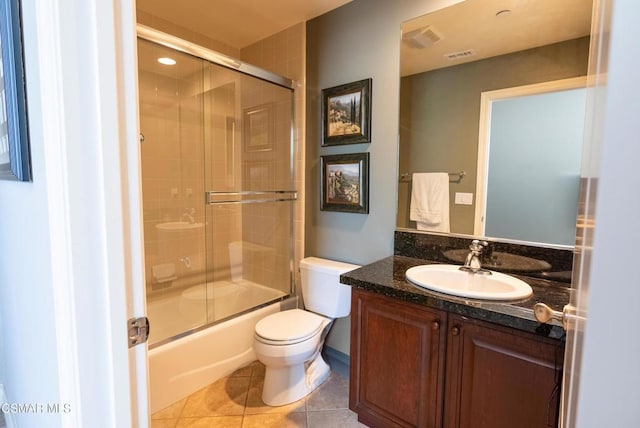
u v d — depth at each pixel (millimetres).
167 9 2098
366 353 1533
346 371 2115
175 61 2100
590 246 342
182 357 1808
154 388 1689
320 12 2135
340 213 2180
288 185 2426
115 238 600
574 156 1383
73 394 592
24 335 1025
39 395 890
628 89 282
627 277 292
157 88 2166
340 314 2006
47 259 690
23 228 910
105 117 572
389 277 1514
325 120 2174
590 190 379
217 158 2533
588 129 517
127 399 638
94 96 559
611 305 301
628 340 295
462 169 1680
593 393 317
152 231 2250
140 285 653
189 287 2443
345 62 2076
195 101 2355
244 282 2689
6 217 1140
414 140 1826
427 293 1306
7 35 732
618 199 292
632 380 294
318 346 1996
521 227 1521
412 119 1826
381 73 1917
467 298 1241
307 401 1817
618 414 303
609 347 305
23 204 883
